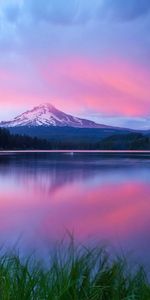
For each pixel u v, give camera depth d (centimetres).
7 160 6303
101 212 1492
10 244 895
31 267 421
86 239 979
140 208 1605
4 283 314
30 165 4888
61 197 1962
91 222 1268
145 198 1938
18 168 4259
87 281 339
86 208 1588
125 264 415
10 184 2591
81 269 348
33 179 2959
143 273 377
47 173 3556
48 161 6109
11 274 347
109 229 1148
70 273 335
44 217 1362
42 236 1013
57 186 2489
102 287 333
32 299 311
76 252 507
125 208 1605
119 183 2719
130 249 839
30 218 1334
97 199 1891
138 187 2477
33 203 1728
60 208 1588
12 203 1730
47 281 329
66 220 1305
